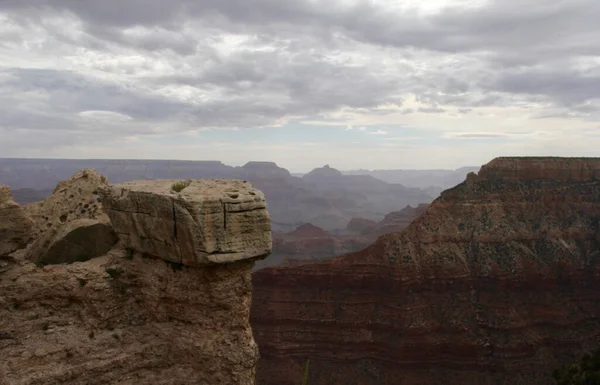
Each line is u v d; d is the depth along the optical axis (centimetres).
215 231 1734
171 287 1925
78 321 1961
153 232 1925
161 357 1942
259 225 1823
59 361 1816
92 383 1819
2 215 1883
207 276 1827
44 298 1950
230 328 1855
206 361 1853
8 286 1894
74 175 2662
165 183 2202
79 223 2306
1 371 1705
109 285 2025
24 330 1864
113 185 2216
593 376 5162
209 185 2025
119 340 1950
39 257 2275
